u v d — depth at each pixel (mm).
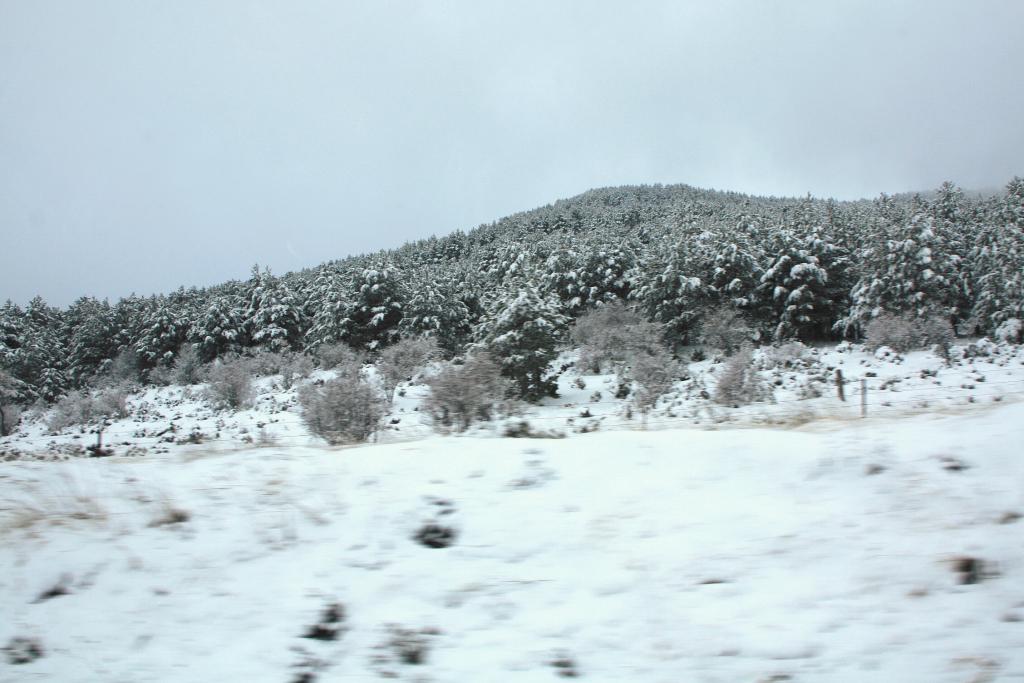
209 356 54375
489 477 4863
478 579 3541
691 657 2785
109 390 37125
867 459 4594
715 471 4660
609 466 4891
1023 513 3697
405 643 3041
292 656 2994
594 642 2949
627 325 34875
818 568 3379
